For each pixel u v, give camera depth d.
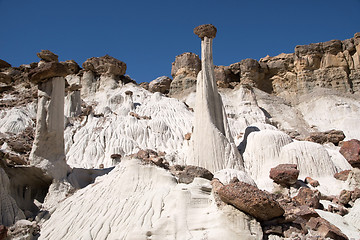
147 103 34.69
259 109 38.25
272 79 51.16
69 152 23.67
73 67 44.94
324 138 22.73
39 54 36.34
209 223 10.55
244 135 21.12
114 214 12.14
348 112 41.41
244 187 10.34
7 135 23.41
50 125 15.85
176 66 53.00
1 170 13.50
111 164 22.42
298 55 50.72
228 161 17.61
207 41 20.59
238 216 10.13
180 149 24.64
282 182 14.43
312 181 15.72
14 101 32.47
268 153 18.33
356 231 11.28
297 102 46.44
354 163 14.41
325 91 46.03
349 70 48.97
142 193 13.03
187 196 11.70
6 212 12.65
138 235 10.68
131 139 25.94
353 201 13.06
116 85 41.44
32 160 15.34
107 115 30.23
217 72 47.78
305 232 10.28
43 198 15.52
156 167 14.04
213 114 19.02
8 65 45.56
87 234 11.44
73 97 30.73
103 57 43.88
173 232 10.59
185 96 47.09
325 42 50.53
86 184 16.34
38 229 12.62
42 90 16.38
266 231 10.11
